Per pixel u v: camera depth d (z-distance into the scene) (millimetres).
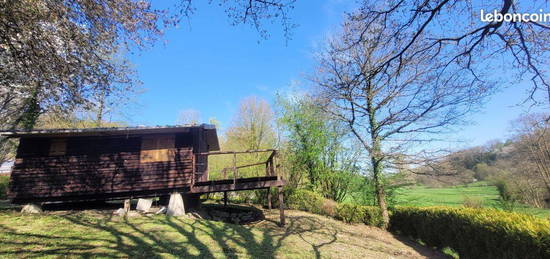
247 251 6863
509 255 5801
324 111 14703
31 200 9945
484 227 6781
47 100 11641
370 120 13820
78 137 10766
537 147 18672
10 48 8328
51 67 9023
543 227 5188
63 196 10062
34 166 10219
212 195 20969
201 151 13125
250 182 10766
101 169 10453
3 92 13453
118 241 6551
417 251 9320
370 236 10977
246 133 27484
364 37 6047
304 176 18781
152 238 7012
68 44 8719
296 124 18438
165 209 10703
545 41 5215
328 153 18219
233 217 12016
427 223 9953
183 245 6754
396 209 12938
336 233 10453
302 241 8445
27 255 5281
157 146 10930
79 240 6410
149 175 10539
